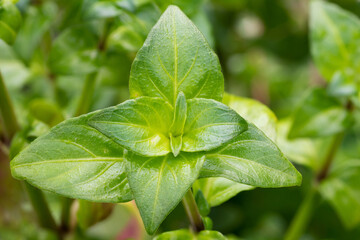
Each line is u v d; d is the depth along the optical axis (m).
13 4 0.36
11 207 0.44
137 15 0.40
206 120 0.33
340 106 0.43
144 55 0.33
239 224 0.55
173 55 0.33
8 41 0.36
